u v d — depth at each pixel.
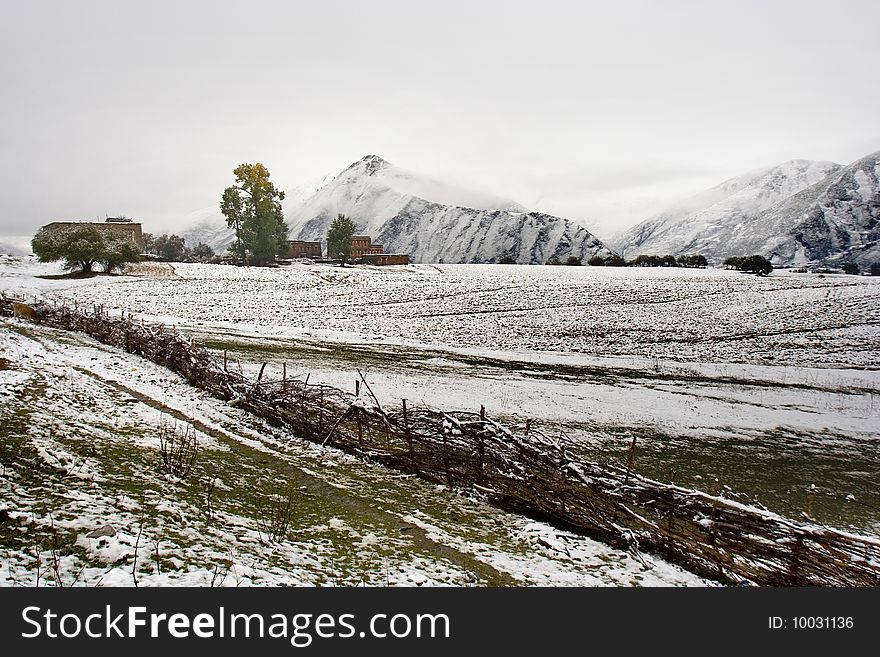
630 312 43.94
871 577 5.73
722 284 62.91
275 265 89.88
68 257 55.34
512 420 15.81
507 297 50.97
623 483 7.27
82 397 10.10
